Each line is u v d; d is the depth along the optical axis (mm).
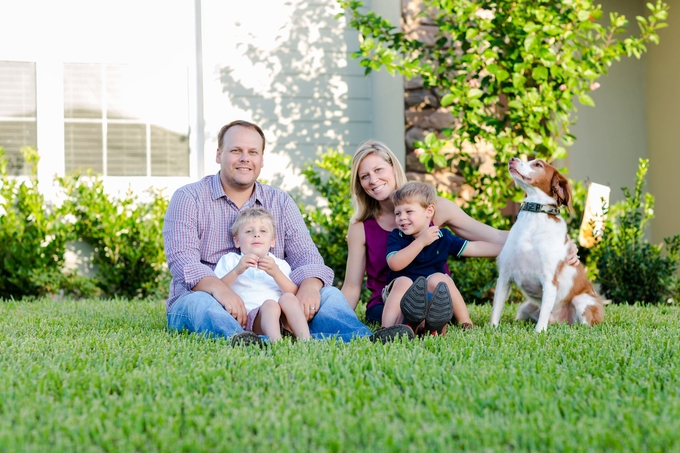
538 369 2514
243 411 1939
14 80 6992
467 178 6344
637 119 7008
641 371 2479
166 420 1900
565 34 5824
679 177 6578
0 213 6734
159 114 7254
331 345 2896
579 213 6305
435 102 6676
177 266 3566
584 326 3744
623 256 5977
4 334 3471
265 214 3701
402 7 6633
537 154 5996
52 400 2105
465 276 6031
